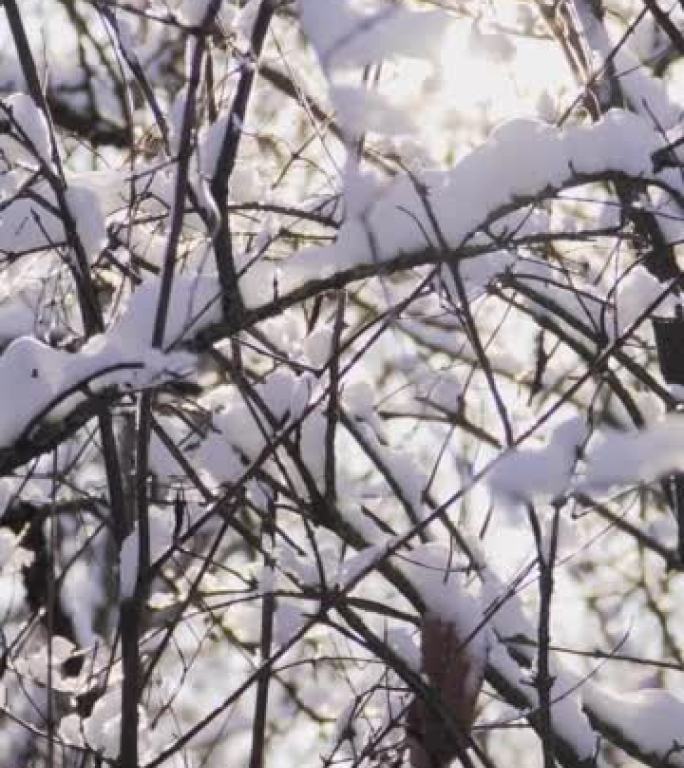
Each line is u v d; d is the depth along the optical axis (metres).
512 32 7.59
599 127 6.38
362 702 7.75
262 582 7.36
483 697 8.72
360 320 8.84
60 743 6.78
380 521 7.89
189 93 5.58
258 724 7.38
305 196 8.25
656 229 7.66
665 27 7.04
